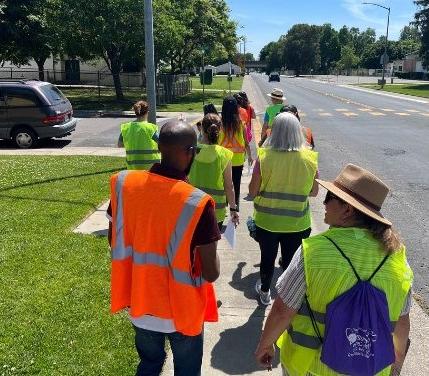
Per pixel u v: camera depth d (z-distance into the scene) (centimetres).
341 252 191
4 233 625
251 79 8431
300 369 200
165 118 2202
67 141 1560
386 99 3647
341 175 210
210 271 236
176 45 2898
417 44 13450
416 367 356
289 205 405
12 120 1421
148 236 236
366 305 183
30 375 338
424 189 913
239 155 652
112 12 2555
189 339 250
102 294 458
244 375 348
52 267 520
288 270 200
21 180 933
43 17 2969
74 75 4462
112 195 248
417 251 609
